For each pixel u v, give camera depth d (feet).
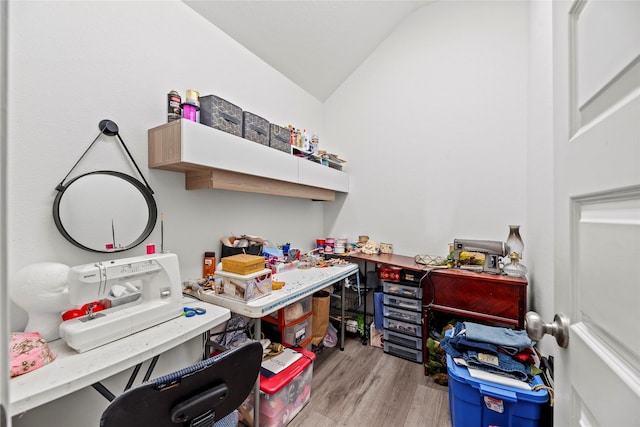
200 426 2.29
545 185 4.58
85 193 3.69
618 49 1.24
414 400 5.03
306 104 8.47
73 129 3.60
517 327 5.22
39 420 3.29
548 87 4.50
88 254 3.77
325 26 6.74
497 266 5.57
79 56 3.65
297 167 6.44
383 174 8.16
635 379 1.09
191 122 4.06
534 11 5.46
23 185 3.20
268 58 6.81
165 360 4.64
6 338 0.94
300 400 4.77
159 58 4.57
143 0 4.35
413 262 6.63
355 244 8.39
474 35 6.76
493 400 3.67
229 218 5.93
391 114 8.02
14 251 3.14
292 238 7.91
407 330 6.41
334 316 8.05
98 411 3.82
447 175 7.13
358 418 4.59
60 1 3.48
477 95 6.72
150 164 4.39
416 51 7.59
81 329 2.83
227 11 5.38
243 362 2.61
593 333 1.45
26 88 3.22
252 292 4.22
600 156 1.36
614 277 1.26
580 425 1.55
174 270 3.76
